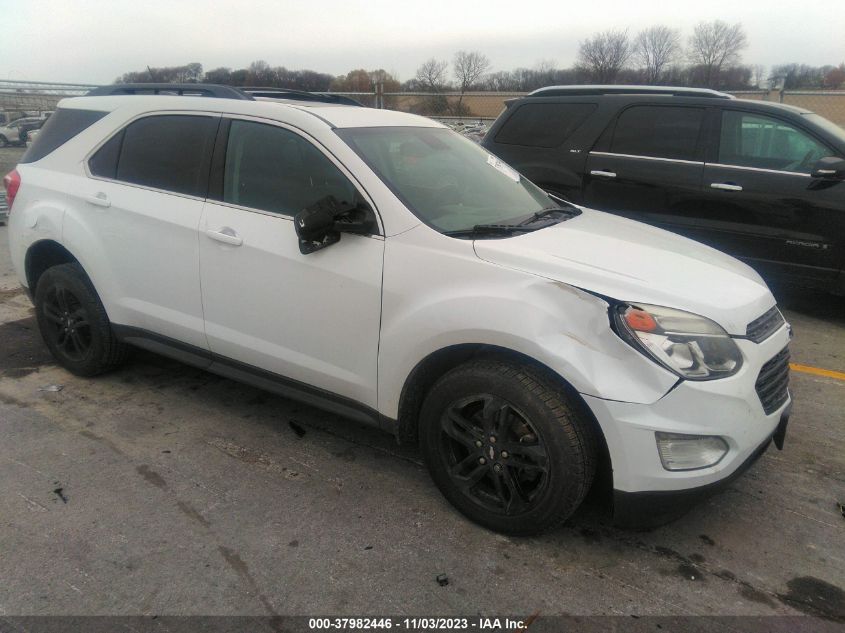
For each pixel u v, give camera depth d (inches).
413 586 97.9
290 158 125.1
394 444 139.0
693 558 105.5
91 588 95.6
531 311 98.9
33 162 164.9
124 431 141.3
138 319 147.7
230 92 140.2
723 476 97.9
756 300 107.7
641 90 255.0
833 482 127.3
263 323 127.3
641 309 96.1
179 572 99.3
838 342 204.4
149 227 139.7
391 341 111.4
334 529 110.3
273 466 129.2
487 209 127.0
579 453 98.3
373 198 114.7
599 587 98.7
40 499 116.0
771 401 106.3
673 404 93.7
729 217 228.1
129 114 149.0
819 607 95.4
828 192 207.5
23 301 230.5
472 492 111.0
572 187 261.1
